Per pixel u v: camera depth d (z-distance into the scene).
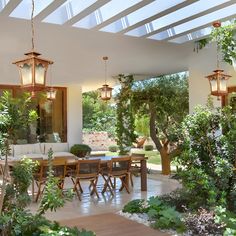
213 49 6.65
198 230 3.88
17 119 3.21
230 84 8.44
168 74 9.66
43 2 4.33
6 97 3.20
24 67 3.70
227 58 4.44
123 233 4.03
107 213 5.05
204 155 4.73
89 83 11.30
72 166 6.82
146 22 4.99
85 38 5.72
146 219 4.54
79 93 11.99
